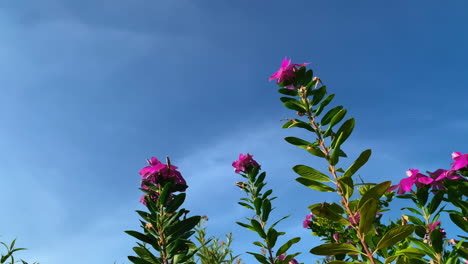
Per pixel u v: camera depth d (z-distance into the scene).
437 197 2.33
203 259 4.12
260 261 3.64
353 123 2.43
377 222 3.31
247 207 4.31
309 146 2.47
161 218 2.90
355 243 3.35
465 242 2.15
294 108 2.73
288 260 3.75
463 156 2.14
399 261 2.27
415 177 2.34
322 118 2.63
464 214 2.21
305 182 2.53
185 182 3.09
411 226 2.11
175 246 2.82
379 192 2.15
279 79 2.86
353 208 2.39
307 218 4.13
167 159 3.03
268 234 3.76
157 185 3.05
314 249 2.28
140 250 2.85
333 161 2.46
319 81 2.76
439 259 2.20
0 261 3.21
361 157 2.25
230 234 4.57
